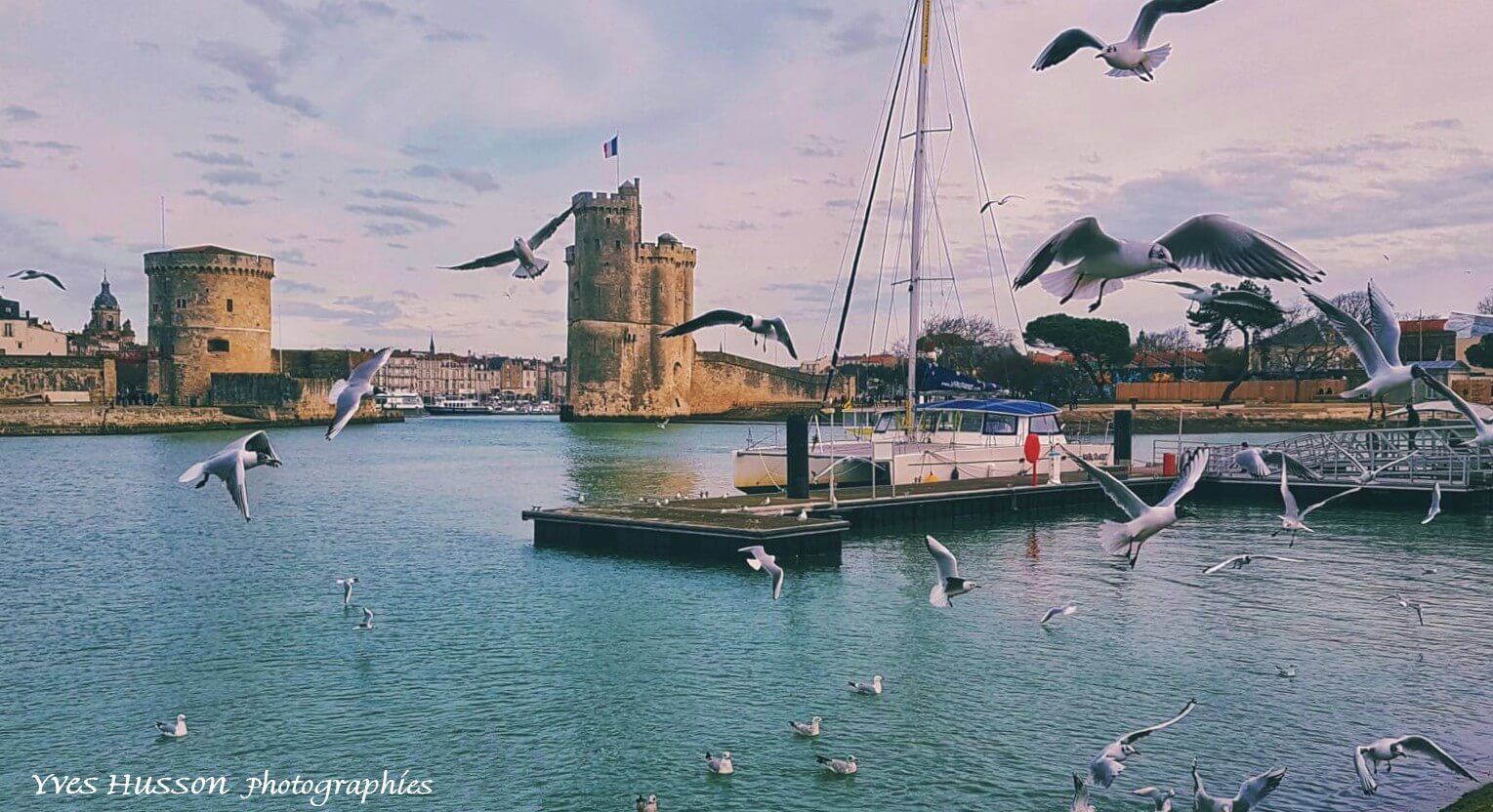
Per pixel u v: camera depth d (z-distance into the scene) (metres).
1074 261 6.48
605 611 25.97
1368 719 18.36
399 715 19.08
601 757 17.11
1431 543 35.00
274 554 34.81
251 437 9.55
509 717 18.94
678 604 26.48
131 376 139.38
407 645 23.39
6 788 16.34
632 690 20.20
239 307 139.38
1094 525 39.06
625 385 147.75
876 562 31.52
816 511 35.44
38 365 122.50
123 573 31.69
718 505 36.69
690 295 154.50
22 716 19.20
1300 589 27.97
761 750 17.34
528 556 33.19
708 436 115.69
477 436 118.44
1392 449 49.12
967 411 47.56
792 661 21.88
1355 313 60.81
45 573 31.77
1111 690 19.92
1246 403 104.19
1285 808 15.02
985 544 35.06
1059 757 16.89
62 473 65.62
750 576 29.53
